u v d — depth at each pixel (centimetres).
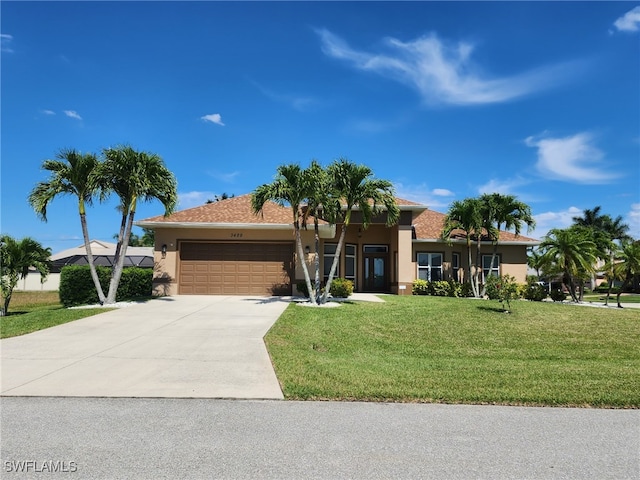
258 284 1948
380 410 557
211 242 1962
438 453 423
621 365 884
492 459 411
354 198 1530
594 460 412
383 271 2406
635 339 1173
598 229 5450
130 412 537
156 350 889
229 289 1945
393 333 1178
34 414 526
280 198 1479
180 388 641
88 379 685
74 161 1451
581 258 2173
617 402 595
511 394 625
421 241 2378
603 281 5288
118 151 1423
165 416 523
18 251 1583
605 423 519
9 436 455
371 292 2372
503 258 2478
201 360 811
